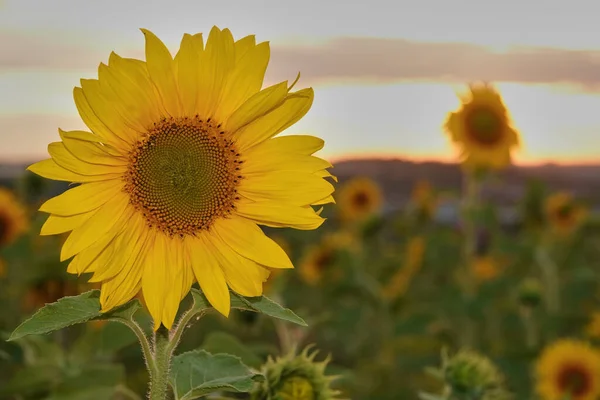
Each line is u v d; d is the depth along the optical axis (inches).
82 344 48.1
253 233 31.4
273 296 64.9
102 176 30.7
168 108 31.2
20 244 84.9
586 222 118.9
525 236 120.8
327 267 103.7
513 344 87.9
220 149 31.4
